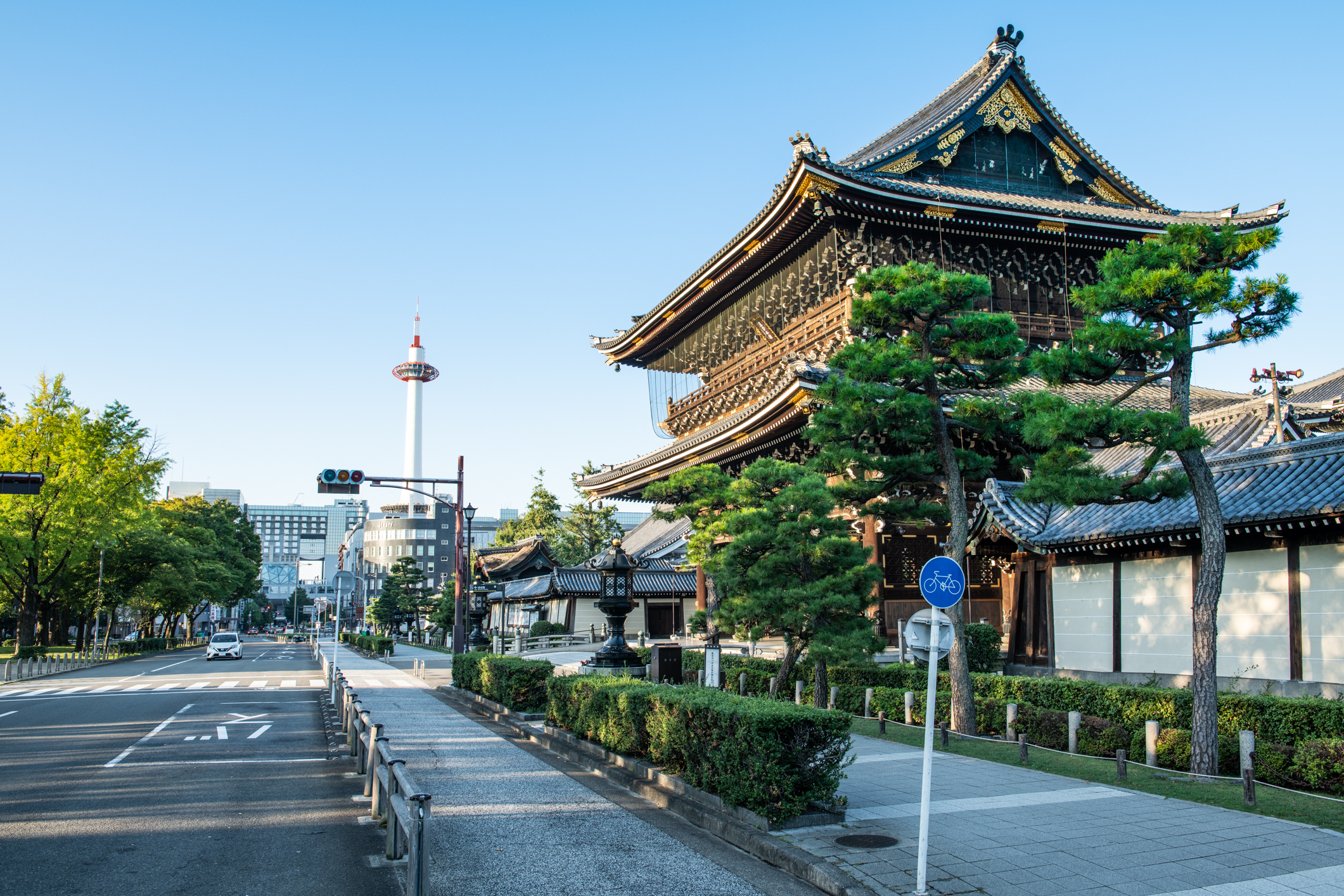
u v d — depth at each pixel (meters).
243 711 24.80
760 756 10.23
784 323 43.06
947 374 19.34
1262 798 11.62
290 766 15.17
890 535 33.38
